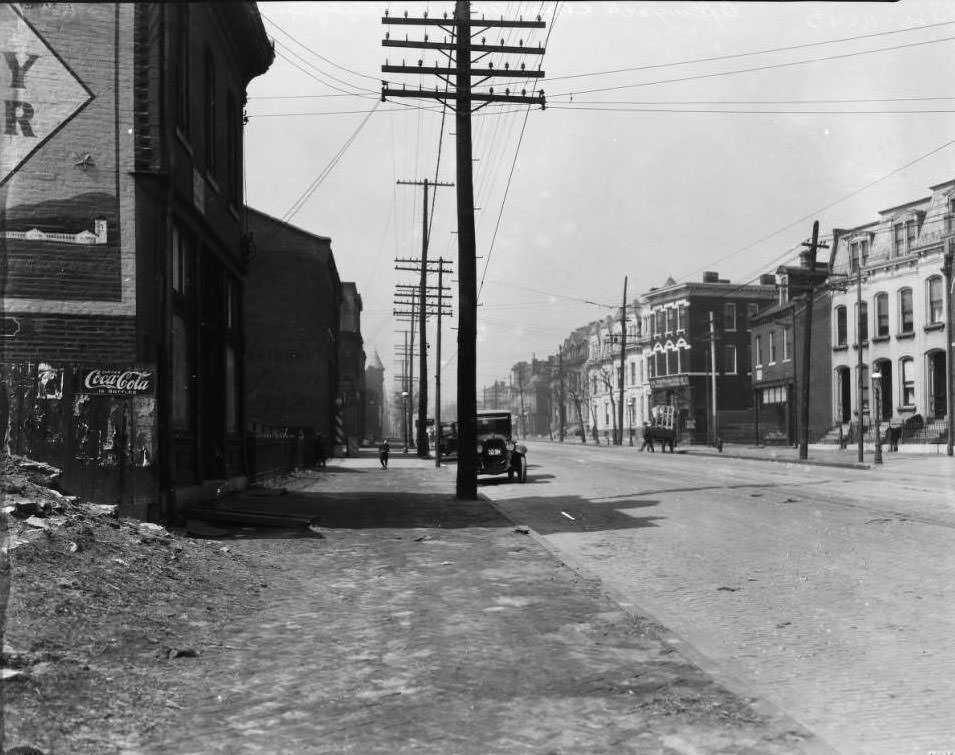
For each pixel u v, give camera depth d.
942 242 34.12
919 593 7.50
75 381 9.95
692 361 61.72
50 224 10.05
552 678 4.95
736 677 5.03
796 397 45.91
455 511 14.27
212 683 4.74
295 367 38.38
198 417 13.36
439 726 4.14
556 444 73.50
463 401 16.73
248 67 17.72
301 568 8.56
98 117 10.29
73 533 7.08
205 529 10.59
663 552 10.17
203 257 14.88
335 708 4.38
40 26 10.18
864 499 15.57
